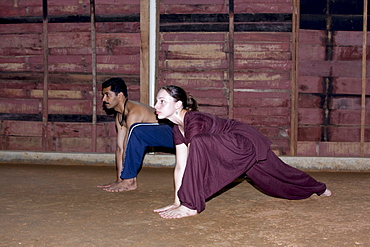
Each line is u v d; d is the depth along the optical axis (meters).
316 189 3.83
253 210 3.51
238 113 5.79
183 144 3.43
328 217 3.30
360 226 3.06
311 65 5.69
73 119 6.02
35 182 4.68
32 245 2.65
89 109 6.00
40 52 6.02
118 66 5.92
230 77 5.73
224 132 3.37
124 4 5.85
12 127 6.11
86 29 5.92
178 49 5.78
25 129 6.10
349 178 5.09
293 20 5.63
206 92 5.79
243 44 5.72
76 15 5.93
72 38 5.94
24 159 5.99
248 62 5.73
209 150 3.24
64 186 4.48
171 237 2.80
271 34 5.68
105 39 5.91
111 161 5.87
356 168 5.59
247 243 2.69
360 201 3.84
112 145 6.00
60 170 5.47
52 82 6.02
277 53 5.70
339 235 2.85
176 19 5.77
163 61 5.82
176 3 5.76
